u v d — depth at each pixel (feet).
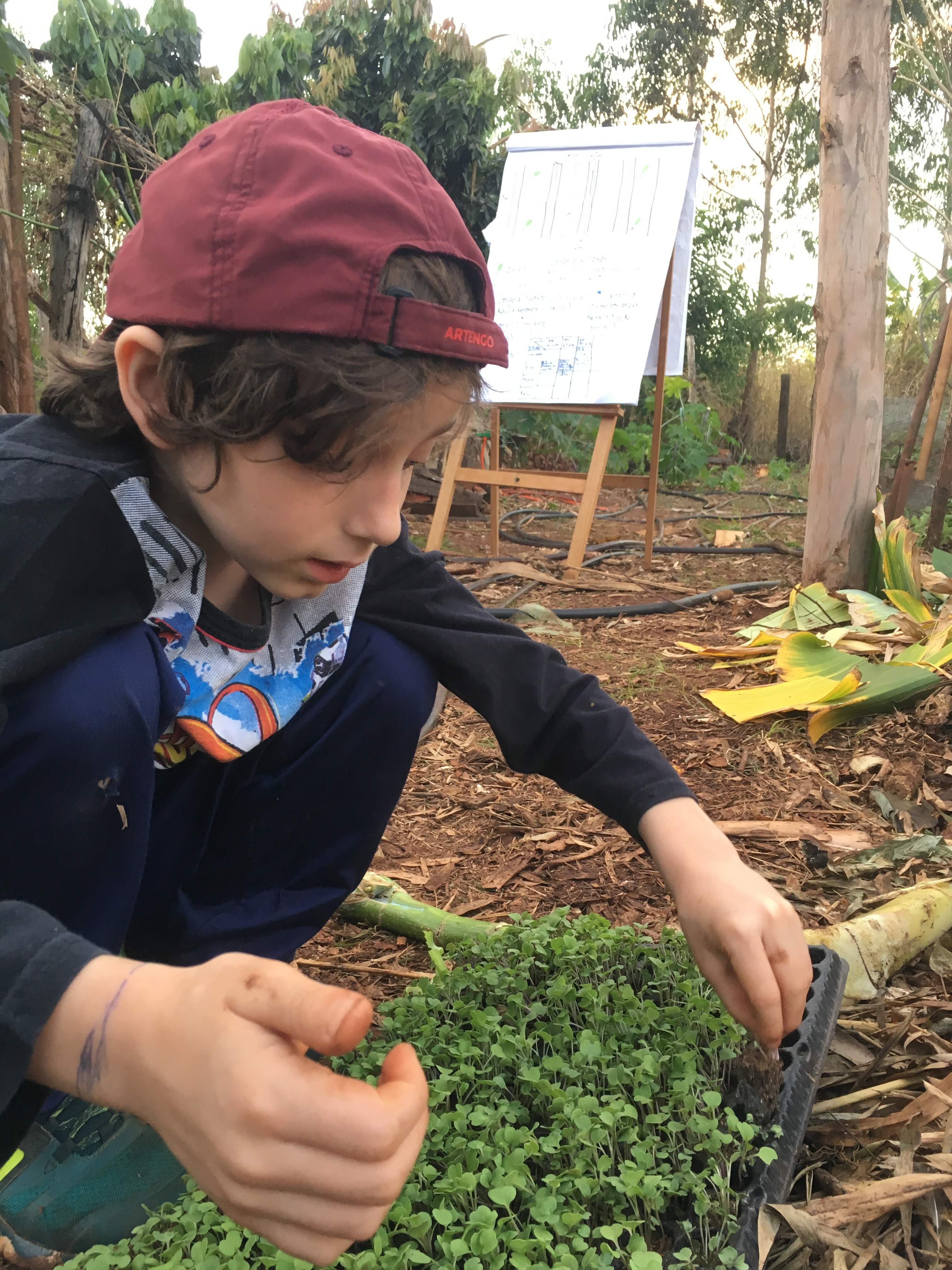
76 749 3.46
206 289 2.97
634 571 17.97
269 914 4.83
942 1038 5.13
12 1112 2.49
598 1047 4.13
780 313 46.68
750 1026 3.89
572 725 4.78
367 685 4.66
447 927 6.28
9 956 2.45
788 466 35.14
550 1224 3.41
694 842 4.19
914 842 7.14
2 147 12.84
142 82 27.12
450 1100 4.29
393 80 30.86
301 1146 2.12
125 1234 4.08
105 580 3.59
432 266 3.12
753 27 56.90
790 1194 4.27
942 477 16.14
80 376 3.57
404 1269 3.23
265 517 3.28
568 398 16.67
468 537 21.03
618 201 17.25
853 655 10.78
